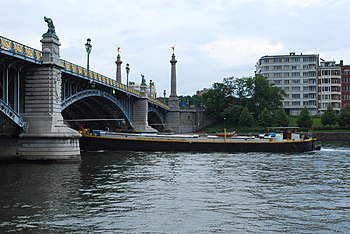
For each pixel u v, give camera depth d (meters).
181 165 43.78
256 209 23.36
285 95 138.38
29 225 19.66
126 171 38.22
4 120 42.50
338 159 52.00
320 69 145.00
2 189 28.25
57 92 44.50
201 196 26.75
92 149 64.50
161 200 25.41
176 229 19.39
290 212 22.73
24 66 42.53
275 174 37.19
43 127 42.62
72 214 21.77
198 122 136.62
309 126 117.69
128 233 18.72
